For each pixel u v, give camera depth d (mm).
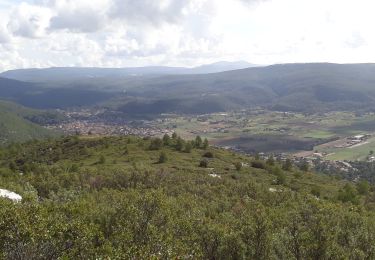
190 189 97000
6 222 23891
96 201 65188
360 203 111500
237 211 70688
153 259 24953
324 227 37125
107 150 187000
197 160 169500
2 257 23328
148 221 35156
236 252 37375
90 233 26328
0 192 60344
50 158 184875
